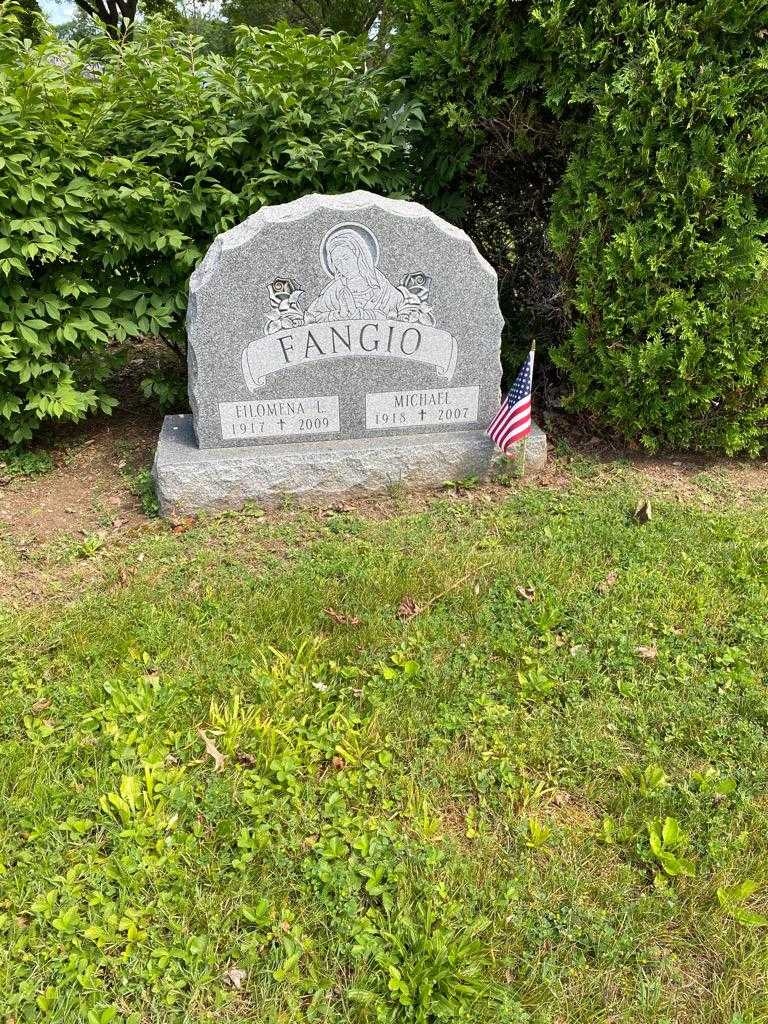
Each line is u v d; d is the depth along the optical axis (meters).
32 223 4.47
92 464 5.21
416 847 2.52
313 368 4.57
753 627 3.59
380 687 3.18
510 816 2.68
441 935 2.24
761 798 2.78
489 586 3.86
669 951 2.30
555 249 5.04
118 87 5.05
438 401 4.86
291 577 3.90
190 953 2.22
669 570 4.02
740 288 4.67
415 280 4.50
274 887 2.41
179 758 2.84
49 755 2.81
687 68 4.37
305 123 4.99
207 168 4.91
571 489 4.92
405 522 4.50
